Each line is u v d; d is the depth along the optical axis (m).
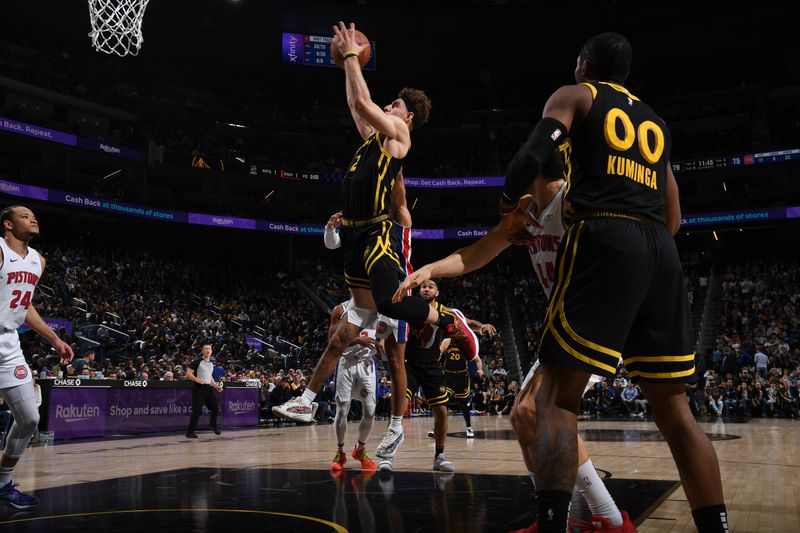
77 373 13.50
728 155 27.61
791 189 28.58
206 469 5.96
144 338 19.12
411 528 3.10
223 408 14.22
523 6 31.09
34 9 27.81
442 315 3.60
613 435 10.89
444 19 32.12
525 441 3.09
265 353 23.17
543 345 2.10
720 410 17.97
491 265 32.56
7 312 4.15
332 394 17.50
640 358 2.24
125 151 26.77
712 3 29.55
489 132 33.84
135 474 5.60
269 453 7.95
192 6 30.39
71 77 27.94
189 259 30.20
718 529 2.16
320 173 31.45
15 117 23.41
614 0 30.05
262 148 32.56
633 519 3.36
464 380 10.43
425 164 32.66
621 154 2.16
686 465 2.22
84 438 11.03
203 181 30.86
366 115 3.76
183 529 3.09
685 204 29.59
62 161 27.00
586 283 2.06
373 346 5.88
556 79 35.09
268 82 34.69
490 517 3.38
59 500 4.11
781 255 28.47
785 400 17.23
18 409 4.09
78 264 23.53
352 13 32.00
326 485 4.72
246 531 3.05
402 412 5.66
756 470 5.86
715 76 31.94
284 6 31.25
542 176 2.67
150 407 12.43
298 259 33.53
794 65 30.73
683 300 2.22
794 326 22.14
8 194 22.94
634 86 33.47
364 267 3.98
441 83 35.72
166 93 31.16
